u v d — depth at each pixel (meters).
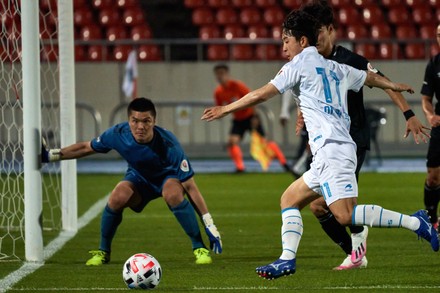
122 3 91.12
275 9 91.69
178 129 82.38
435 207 37.94
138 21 90.00
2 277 26.92
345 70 24.06
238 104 22.84
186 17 91.94
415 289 24.03
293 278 26.14
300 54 23.73
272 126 78.06
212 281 25.80
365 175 65.12
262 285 25.00
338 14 91.69
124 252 32.84
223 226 40.25
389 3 92.94
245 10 91.31
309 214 44.59
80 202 50.38
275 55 87.69
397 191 54.31
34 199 30.02
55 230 39.28
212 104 80.38
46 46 76.88
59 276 26.97
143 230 39.25
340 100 23.70
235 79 84.56
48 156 29.70
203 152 82.88
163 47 89.56
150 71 83.69
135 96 81.75
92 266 29.17
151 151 28.86
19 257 31.55
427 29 91.38
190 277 26.59
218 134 82.88
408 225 23.53
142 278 24.25
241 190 56.12
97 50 86.25
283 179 63.03
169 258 31.27
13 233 38.34
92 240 36.09
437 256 30.67
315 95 23.47
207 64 83.88
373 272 27.12
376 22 91.50
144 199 29.80
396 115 82.75
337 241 28.09
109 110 83.19
